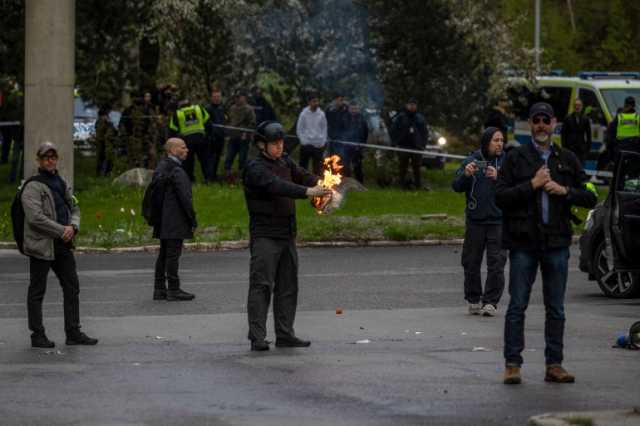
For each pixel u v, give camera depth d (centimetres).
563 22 11456
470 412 2067
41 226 2808
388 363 2547
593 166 7575
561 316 2325
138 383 2344
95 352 2752
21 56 6706
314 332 3020
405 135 6700
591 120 7594
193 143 6378
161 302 3606
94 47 7044
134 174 6419
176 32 7544
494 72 7362
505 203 2303
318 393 2230
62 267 2862
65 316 2872
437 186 6962
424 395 2206
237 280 4097
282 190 2722
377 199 6178
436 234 5281
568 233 2309
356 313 3356
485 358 2612
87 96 7475
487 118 7119
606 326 3133
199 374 2439
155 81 7775
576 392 2230
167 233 3612
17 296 3747
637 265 3381
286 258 2789
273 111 6788
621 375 2398
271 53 7444
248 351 2742
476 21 7369
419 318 3262
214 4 7450
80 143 7450
